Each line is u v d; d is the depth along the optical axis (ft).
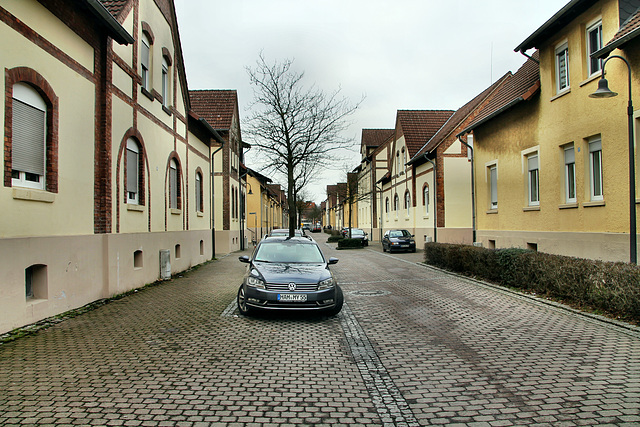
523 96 44.65
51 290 25.13
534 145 45.65
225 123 89.97
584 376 15.75
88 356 18.21
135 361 17.69
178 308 29.30
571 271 28.19
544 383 15.19
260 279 26.66
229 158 89.10
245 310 27.04
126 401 13.57
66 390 14.39
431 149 84.58
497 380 15.61
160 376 15.97
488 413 12.85
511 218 50.72
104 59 32.04
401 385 15.33
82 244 28.66
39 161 24.91
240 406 13.42
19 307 22.17
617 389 14.44
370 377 16.21
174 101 50.19
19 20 22.61
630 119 28.63
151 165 42.16
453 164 84.07
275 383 15.52
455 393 14.48
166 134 47.06
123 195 35.22
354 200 150.82
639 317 22.63
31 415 12.41
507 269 37.14
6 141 21.56
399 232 91.91
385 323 25.53
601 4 35.32
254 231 139.64
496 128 54.19
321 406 13.50
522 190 48.26
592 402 13.46
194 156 59.57
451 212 83.82
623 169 32.86
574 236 38.73
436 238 83.41
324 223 380.17
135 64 37.99
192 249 57.57
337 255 84.12
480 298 32.94
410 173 101.91
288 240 33.47
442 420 12.44
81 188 28.91
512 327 23.61
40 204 24.35
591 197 37.55
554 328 22.95
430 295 35.06
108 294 32.07
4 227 21.38
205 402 13.66
